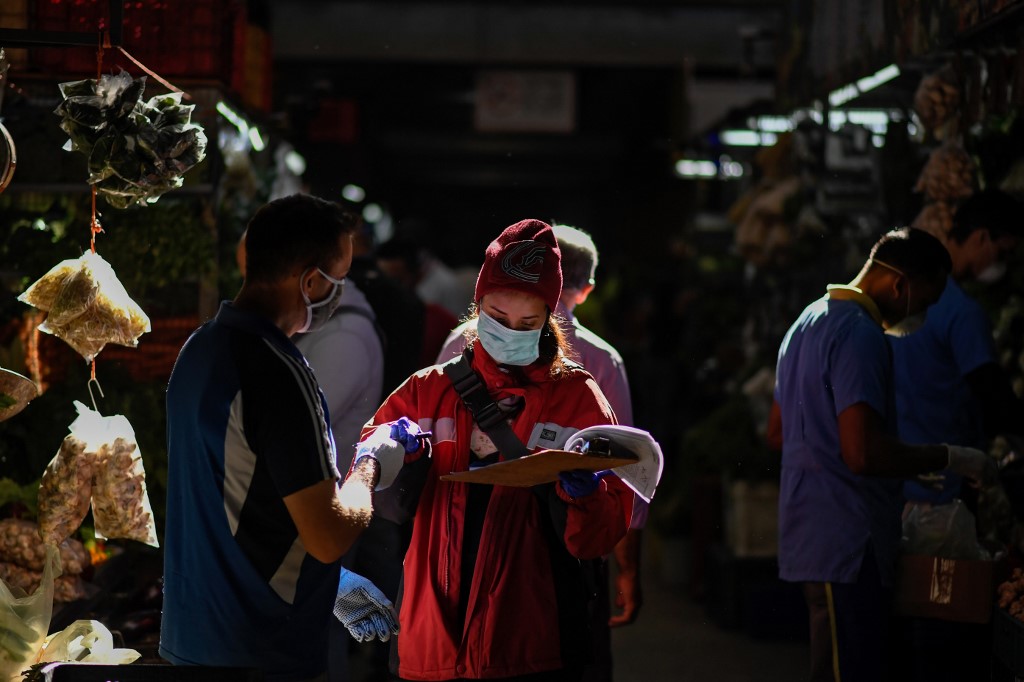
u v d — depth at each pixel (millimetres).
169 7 5801
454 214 37031
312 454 3119
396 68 18125
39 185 5707
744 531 8516
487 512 3602
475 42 14703
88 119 3623
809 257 9320
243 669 3055
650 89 21609
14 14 5129
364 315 5477
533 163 28562
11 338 5609
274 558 3178
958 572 4711
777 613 8234
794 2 9148
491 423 3615
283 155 8109
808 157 9461
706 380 12633
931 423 5527
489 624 3543
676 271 19781
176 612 3252
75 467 3852
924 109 6133
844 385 4621
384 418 3764
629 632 8461
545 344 3721
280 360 3158
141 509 3928
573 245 4871
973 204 5773
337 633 5227
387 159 26391
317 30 14547
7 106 5707
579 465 3250
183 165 3719
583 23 14719
